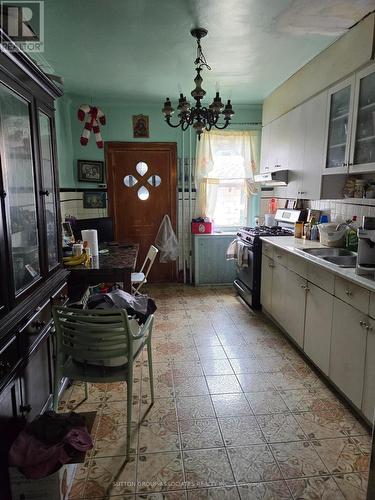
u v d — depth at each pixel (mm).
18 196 1607
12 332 1405
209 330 3277
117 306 1925
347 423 1976
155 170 4598
